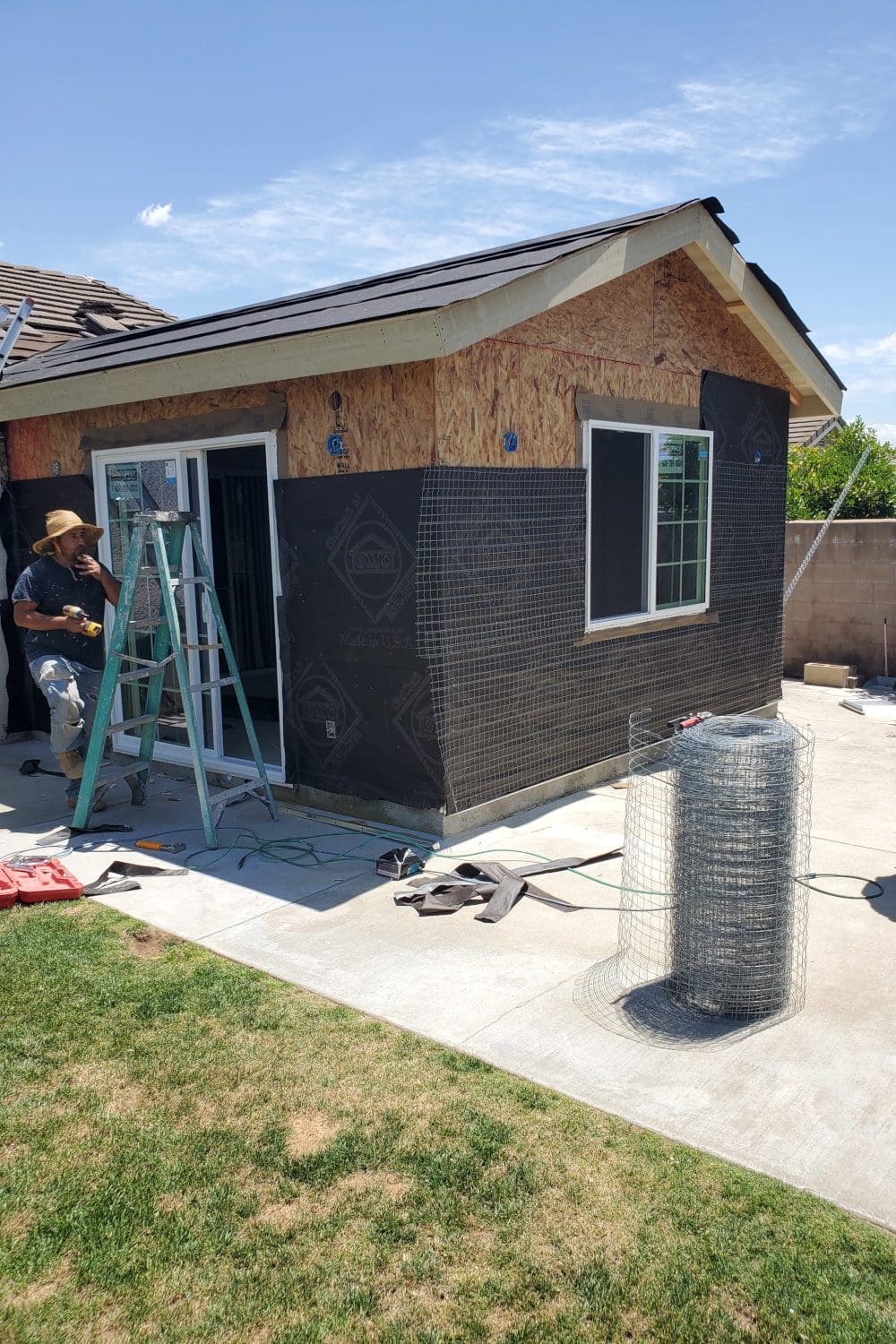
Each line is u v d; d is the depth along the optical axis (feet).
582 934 15.70
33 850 19.95
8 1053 12.17
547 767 22.63
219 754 24.49
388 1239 9.07
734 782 12.60
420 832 20.21
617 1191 9.63
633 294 23.97
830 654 38.88
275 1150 10.32
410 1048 12.23
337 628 20.76
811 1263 8.69
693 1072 11.69
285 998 13.57
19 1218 9.42
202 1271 8.77
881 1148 10.25
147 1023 12.89
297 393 20.68
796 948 14.76
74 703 21.08
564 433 22.00
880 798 23.26
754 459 29.78
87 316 35.96
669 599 26.84
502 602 20.63
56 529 21.34
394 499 19.24
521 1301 8.37
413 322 17.01
